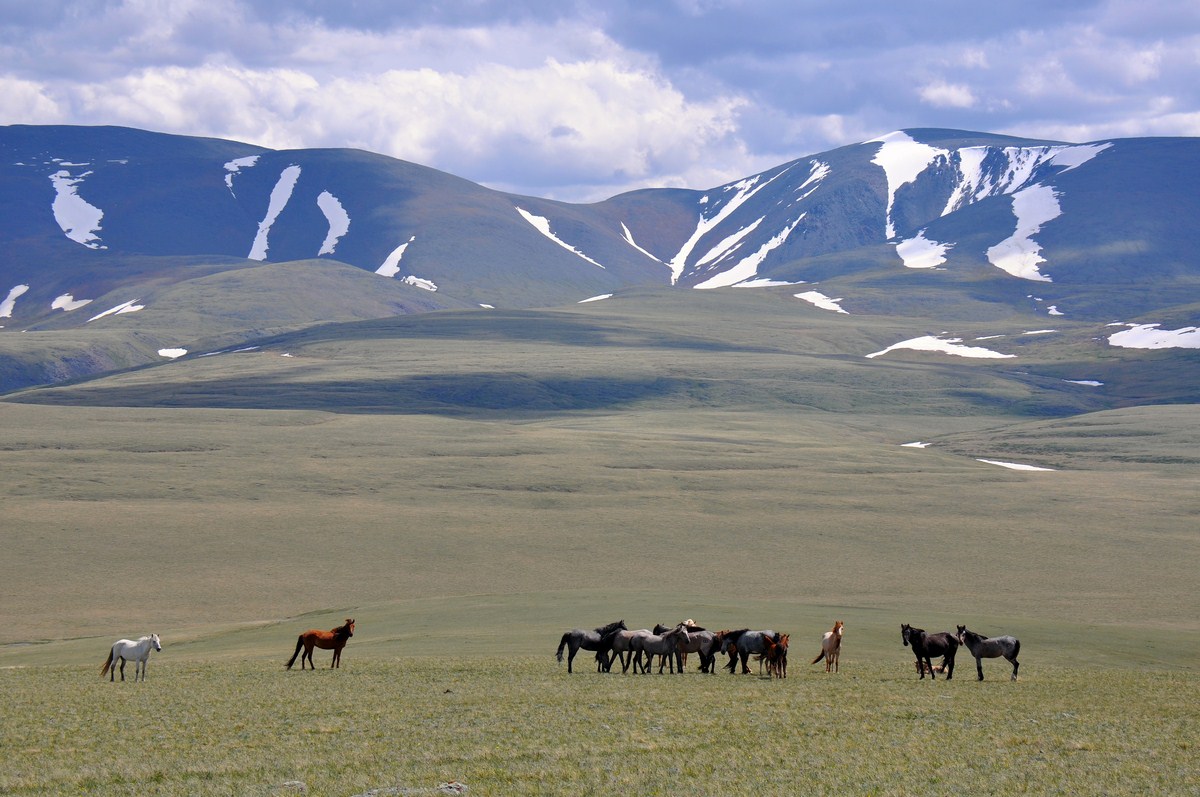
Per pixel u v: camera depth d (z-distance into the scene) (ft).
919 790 65.82
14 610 217.15
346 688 104.47
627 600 195.83
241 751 75.82
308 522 302.45
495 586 246.68
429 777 67.87
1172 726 86.84
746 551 284.20
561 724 84.28
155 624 206.49
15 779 68.33
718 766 71.00
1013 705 95.91
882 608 196.03
